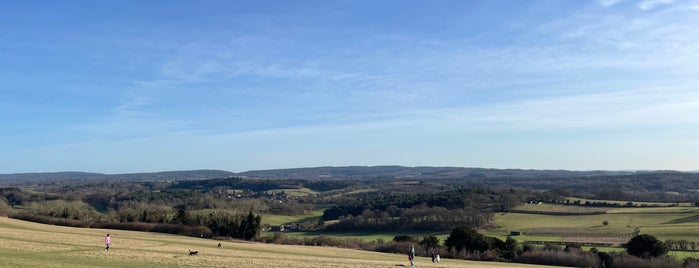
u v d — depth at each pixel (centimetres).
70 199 16588
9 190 17262
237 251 6738
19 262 3947
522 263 8219
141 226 11300
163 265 4431
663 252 8281
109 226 11406
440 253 9194
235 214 11238
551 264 8319
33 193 17438
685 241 8950
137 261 4659
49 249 5300
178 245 7388
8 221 9944
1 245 5256
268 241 10550
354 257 7112
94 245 6250
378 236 11881
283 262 5169
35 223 10475
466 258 8981
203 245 7838
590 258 8194
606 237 10194
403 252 9494
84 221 11788
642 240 8375
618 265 8012
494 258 8825
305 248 8662
